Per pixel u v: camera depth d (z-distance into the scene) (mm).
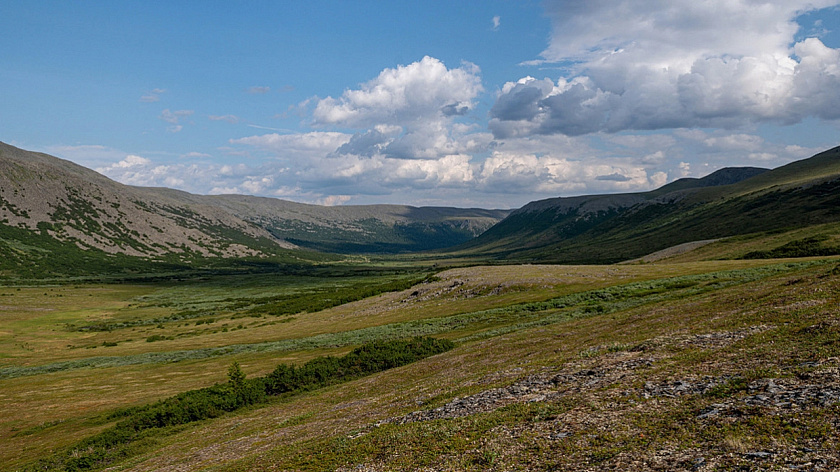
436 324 75625
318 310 122438
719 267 88250
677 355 22234
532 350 36500
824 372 15195
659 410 15406
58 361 82000
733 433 12273
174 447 30625
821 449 10492
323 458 17906
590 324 45344
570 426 15570
